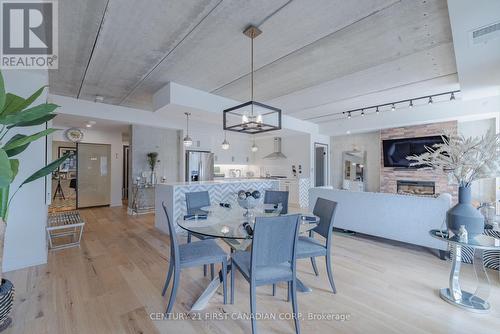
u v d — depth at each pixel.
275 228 1.71
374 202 3.64
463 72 3.00
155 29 2.40
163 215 4.26
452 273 2.13
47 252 3.19
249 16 2.21
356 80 3.76
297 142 7.71
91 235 4.04
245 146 8.88
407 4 2.06
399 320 1.85
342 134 7.77
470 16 1.91
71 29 2.36
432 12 2.16
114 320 1.84
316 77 3.63
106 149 6.86
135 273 2.62
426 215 3.15
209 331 1.74
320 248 2.29
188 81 3.76
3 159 1.37
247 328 1.77
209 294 2.09
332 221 2.31
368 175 7.41
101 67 3.23
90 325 1.77
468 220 2.01
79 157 6.44
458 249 2.11
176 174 6.75
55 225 3.36
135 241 3.72
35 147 2.77
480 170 1.94
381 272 2.67
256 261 1.69
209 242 2.38
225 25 2.34
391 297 2.18
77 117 4.87
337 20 2.28
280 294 2.25
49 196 3.19
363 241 3.74
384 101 5.00
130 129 6.02
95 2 2.00
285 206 3.39
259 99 4.73
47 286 2.32
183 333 1.71
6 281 1.80
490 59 2.62
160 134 6.43
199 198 3.33
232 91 4.23
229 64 3.18
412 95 4.58
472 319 1.86
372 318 1.88
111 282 2.42
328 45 2.72
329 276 2.29
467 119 5.22
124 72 3.40
